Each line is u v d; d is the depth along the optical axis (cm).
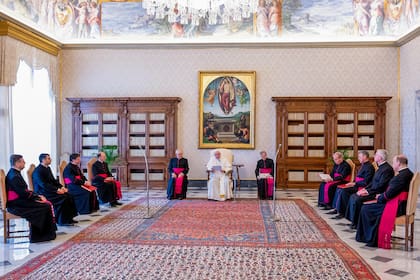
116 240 702
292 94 1448
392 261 586
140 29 1475
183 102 1472
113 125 1448
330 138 1408
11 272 534
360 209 732
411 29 1295
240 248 650
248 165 1459
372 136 1406
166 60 1474
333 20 1436
